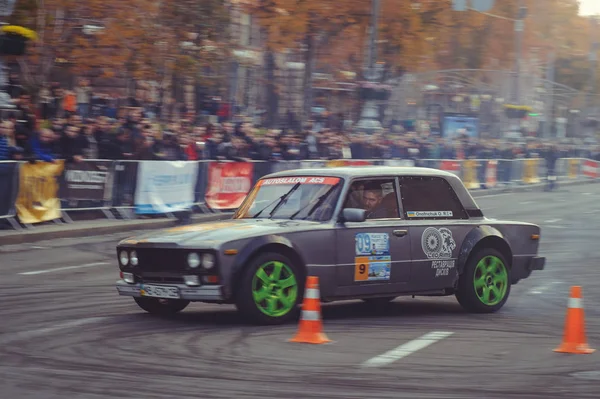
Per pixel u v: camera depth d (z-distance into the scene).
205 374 11.72
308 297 14.16
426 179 17.52
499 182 65.88
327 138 50.34
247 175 41.25
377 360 12.80
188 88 55.41
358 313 17.48
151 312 16.88
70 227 31.80
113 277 22.38
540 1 96.94
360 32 67.12
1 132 30.58
